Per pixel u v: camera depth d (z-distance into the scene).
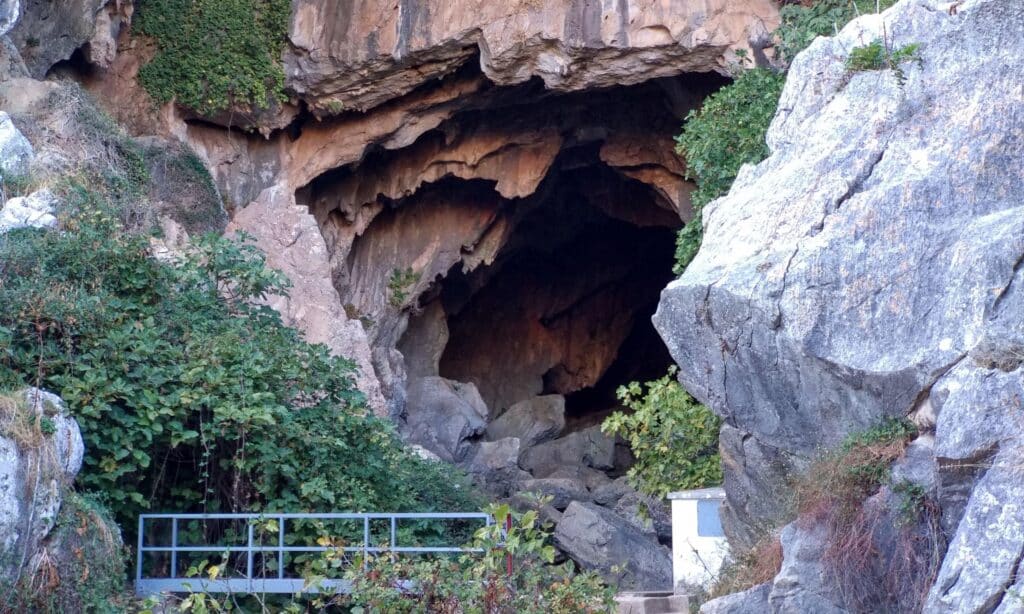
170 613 7.84
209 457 9.25
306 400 10.30
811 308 7.63
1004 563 5.81
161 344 9.30
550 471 22.05
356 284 20.91
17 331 8.87
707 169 12.73
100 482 8.62
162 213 15.18
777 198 8.34
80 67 17.73
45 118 13.84
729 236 8.51
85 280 9.94
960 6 8.36
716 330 8.09
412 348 22.77
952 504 6.56
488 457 20.38
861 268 7.63
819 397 7.73
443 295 23.39
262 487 9.20
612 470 22.91
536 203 21.98
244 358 9.54
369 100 18.80
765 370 7.93
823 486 7.32
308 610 8.56
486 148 20.38
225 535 9.14
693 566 9.28
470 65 18.89
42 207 11.17
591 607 7.78
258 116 18.58
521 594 7.51
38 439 7.58
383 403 16.12
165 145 16.69
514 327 25.73
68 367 8.77
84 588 7.49
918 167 7.92
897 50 8.45
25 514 7.31
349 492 9.66
